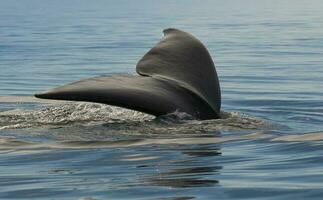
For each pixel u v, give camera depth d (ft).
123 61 244.83
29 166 75.00
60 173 71.77
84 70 217.97
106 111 95.04
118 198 61.62
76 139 84.38
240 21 470.39
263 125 94.43
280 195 63.16
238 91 161.48
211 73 98.17
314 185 66.33
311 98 145.48
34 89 170.71
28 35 367.25
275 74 200.85
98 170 72.33
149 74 94.12
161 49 99.45
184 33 103.65
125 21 476.13
